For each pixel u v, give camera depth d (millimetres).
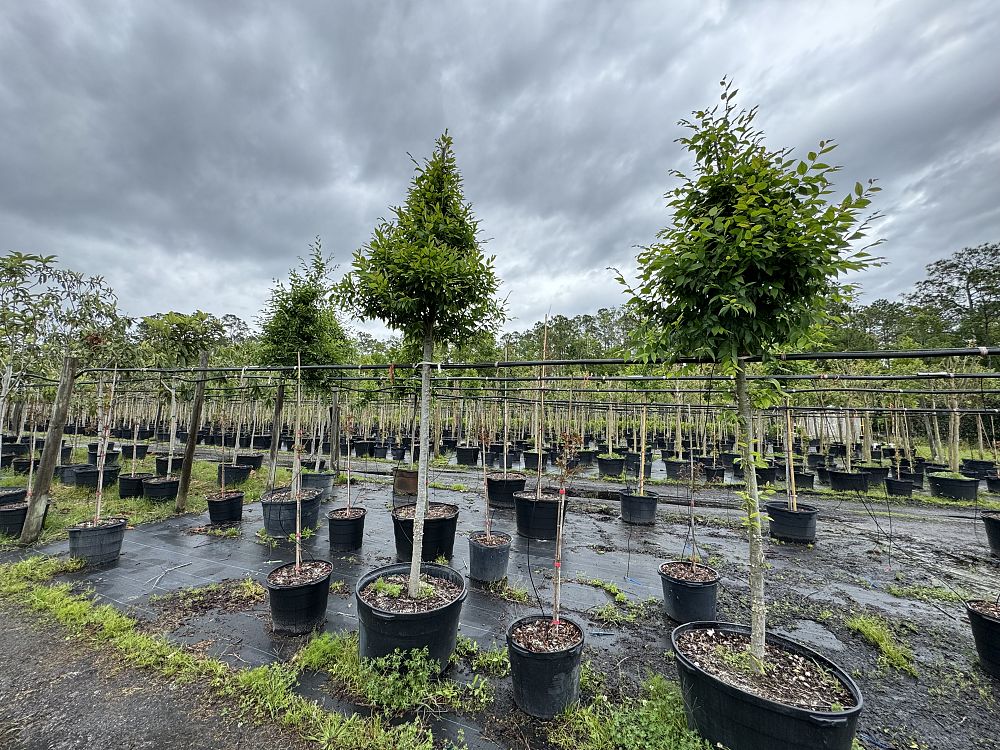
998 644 3359
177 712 2895
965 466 14938
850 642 3945
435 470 13461
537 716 2830
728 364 2607
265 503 6551
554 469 14234
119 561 5555
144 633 3811
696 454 16609
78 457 14922
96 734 2699
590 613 4379
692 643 2910
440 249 3531
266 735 2703
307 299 7562
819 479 12586
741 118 2645
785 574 5488
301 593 3811
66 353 6598
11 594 4523
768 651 2842
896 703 3105
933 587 5105
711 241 2584
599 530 7266
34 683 3168
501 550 5098
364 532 7020
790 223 2246
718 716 2393
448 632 3303
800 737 2137
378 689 2969
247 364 10648
